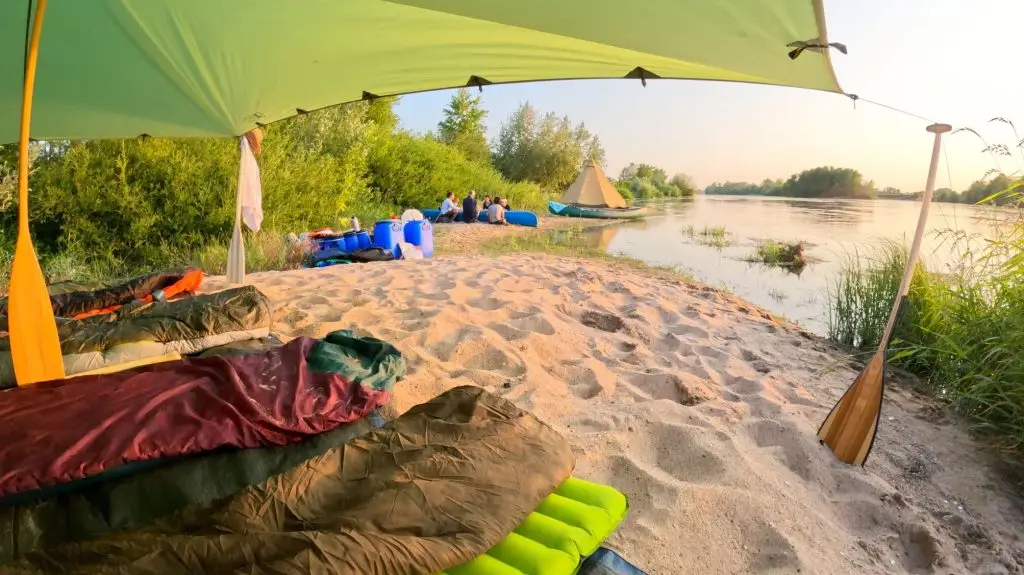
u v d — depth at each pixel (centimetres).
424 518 168
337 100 428
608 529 184
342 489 182
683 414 314
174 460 192
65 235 802
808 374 405
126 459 182
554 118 3503
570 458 209
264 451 206
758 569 207
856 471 273
